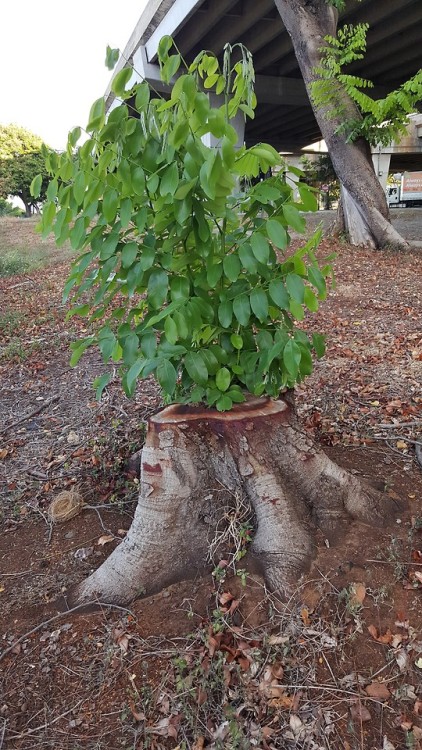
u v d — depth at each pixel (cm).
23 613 214
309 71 991
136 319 229
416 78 820
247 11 1219
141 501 214
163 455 207
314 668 174
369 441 319
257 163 178
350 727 158
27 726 170
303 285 175
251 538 211
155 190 164
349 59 884
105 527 264
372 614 190
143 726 164
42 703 176
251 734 158
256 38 1356
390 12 1176
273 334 214
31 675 186
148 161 168
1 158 3081
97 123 158
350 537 218
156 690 174
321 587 196
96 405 421
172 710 167
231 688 172
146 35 1330
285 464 216
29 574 237
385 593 195
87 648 194
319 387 422
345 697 167
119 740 163
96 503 288
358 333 561
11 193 3253
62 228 178
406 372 440
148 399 418
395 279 782
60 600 218
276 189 171
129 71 157
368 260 923
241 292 192
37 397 456
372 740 157
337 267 873
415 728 158
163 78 167
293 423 220
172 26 1184
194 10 1093
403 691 167
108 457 333
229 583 203
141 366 178
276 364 204
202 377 186
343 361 480
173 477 208
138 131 165
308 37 964
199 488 212
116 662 185
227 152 150
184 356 194
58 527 271
